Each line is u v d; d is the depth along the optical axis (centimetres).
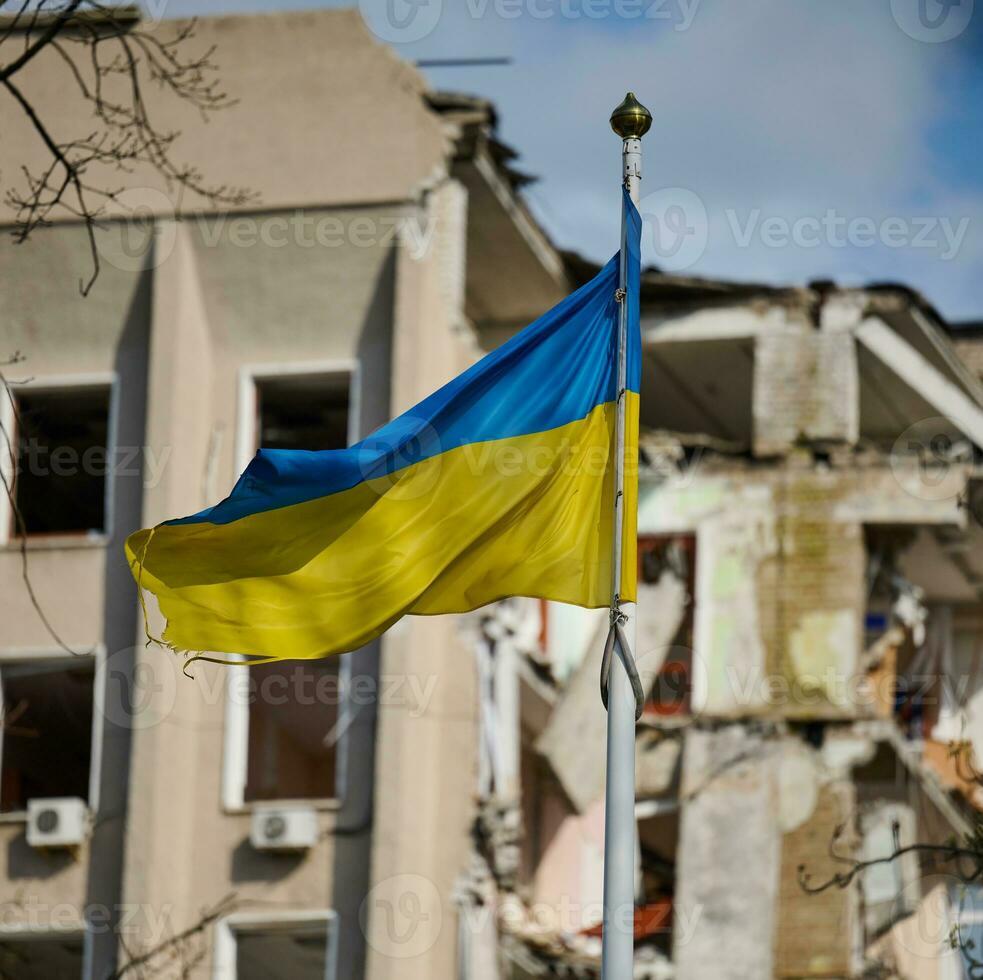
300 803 7256
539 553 4222
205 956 7200
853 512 8719
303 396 7694
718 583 8744
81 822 7331
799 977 8225
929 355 8888
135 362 7738
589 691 7838
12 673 7656
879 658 8881
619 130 4356
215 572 4272
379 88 7738
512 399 4294
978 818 5697
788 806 8419
